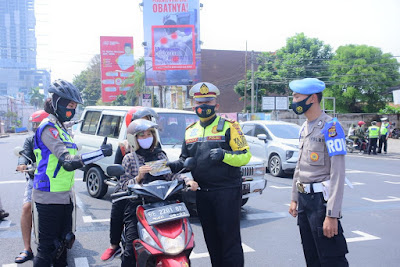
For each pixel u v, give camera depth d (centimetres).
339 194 303
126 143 444
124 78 3944
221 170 357
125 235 363
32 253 480
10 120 7712
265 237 575
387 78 3584
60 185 364
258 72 3872
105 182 771
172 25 2622
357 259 484
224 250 364
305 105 327
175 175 359
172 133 733
